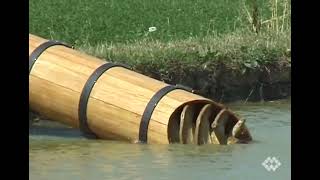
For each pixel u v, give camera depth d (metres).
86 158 37.59
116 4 65.12
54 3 63.72
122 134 41.47
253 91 54.06
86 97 42.09
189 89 42.59
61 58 43.28
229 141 40.88
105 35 56.97
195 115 41.09
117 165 36.31
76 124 42.75
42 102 43.16
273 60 55.00
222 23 62.41
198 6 66.69
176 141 40.66
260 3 67.00
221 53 53.53
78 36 56.09
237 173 35.25
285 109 51.41
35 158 37.50
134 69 49.81
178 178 34.28
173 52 52.38
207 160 37.38
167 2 67.19
